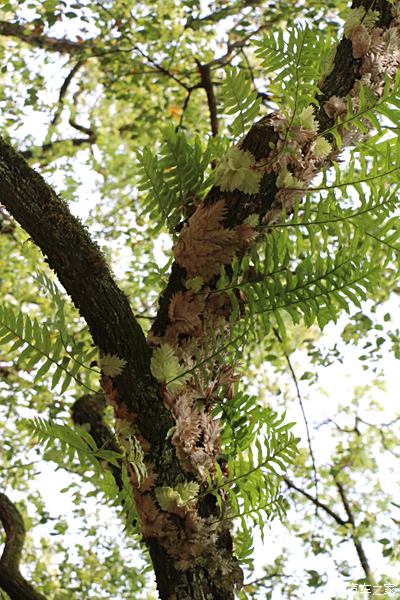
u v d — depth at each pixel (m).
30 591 10.01
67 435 4.43
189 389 4.43
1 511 10.77
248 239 4.43
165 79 14.12
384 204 4.46
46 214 4.52
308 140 4.48
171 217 4.79
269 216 4.50
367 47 4.57
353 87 4.57
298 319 4.44
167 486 4.32
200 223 4.43
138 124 14.39
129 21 13.76
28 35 13.75
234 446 4.68
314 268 4.49
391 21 4.61
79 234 4.54
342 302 4.41
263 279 4.41
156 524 4.30
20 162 4.59
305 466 14.20
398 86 4.43
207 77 12.58
